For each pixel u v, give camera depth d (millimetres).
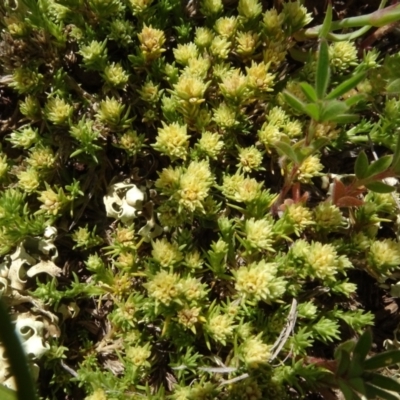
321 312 148
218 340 139
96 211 162
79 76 167
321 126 152
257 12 159
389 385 130
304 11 160
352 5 182
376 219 151
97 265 146
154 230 154
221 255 143
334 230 150
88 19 161
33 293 144
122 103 164
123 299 149
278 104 160
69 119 154
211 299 152
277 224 146
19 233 150
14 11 163
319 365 137
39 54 159
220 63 160
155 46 155
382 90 159
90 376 139
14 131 159
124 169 164
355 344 131
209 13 162
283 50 160
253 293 136
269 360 135
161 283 137
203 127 156
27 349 139
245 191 146
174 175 144
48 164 155
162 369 148
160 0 161
